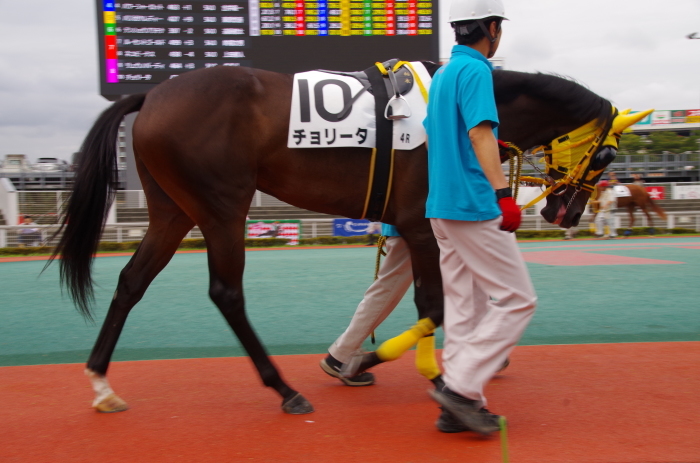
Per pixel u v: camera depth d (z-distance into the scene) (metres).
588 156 2.71
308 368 3.11
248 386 2.79
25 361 3.38
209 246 2.44
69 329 4.27
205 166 2.34
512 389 2.68
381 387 2.78
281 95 2.42
